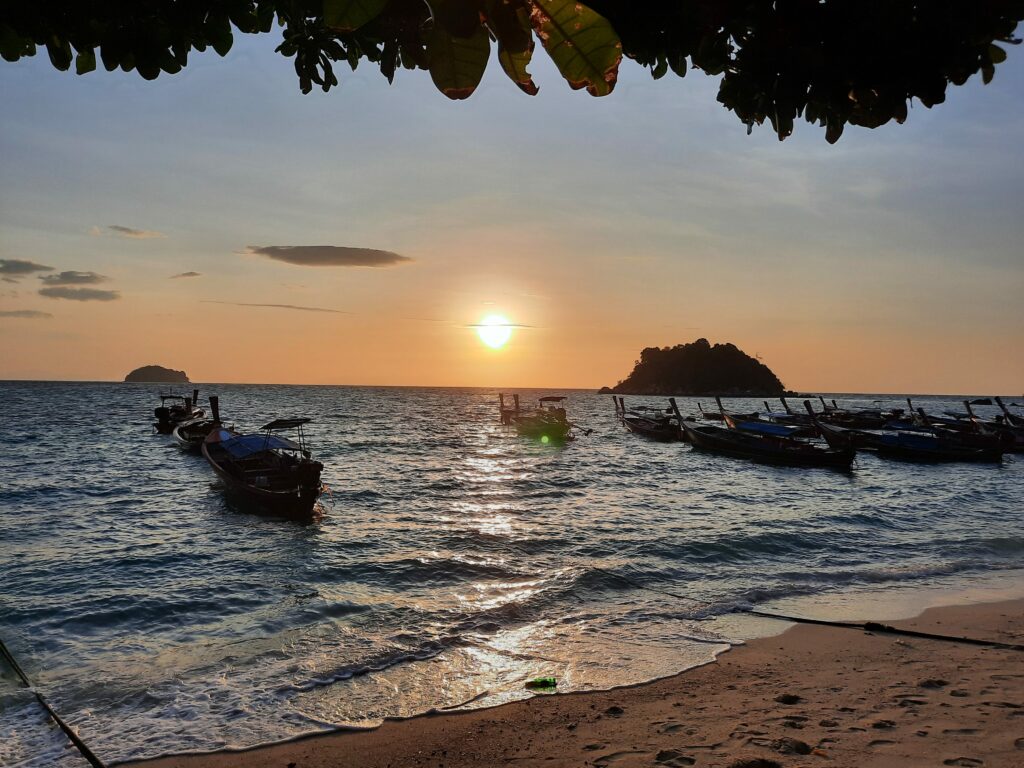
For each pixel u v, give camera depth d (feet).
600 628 38.04
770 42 4.54
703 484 106.32
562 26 3.32
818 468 126.00
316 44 6.53
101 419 234.17
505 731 25.67
